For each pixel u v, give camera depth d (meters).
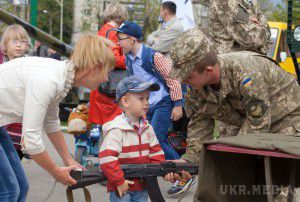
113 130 4.50
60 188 6.88
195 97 4.17
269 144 3.14
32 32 7.07
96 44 3.81
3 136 4.10
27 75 3.70
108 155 4.36
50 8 35.50
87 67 3.79
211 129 4.38
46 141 9.90
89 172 3.95
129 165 4.10
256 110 3.84
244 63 3.88
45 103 3.68
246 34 4.77
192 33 3.82
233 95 3.96
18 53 5.84
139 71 6.54
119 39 6.52
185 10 9.88
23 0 14.72
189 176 3.98
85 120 7.09
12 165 4.11
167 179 3.99
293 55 7.19
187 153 4.39
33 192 6.64
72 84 3.87
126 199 4.55
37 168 7.92
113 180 4.12
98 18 23.69
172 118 6.63
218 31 5.01
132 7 23.30
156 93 6.55
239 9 4.82
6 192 3.91
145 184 4.41
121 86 4.59
